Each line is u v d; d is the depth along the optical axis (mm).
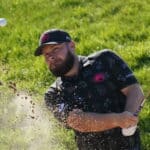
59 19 24562
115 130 10703
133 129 10461
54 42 10234
